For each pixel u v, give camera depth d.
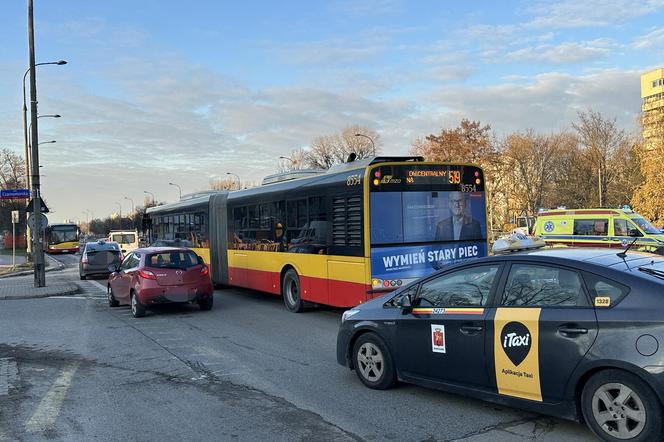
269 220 13.23
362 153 70.25
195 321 11.27
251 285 14.20
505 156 63.53
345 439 4.68
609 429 4.18
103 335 9.92
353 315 6.27
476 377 5.02
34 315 12.71
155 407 5.69
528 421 4.94
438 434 4.71
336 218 10.48
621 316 4.17
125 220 127.19
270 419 5.23
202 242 17.41
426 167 10.13
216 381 6.65
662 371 3.88
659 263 4.72
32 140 19.62
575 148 59.31
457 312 5.22
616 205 52.47
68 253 58.69
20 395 6.20
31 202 19.36
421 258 10.00
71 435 4.93
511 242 7.99
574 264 4.61
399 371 5.75
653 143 32.97
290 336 9.45
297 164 73.44
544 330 4.52
